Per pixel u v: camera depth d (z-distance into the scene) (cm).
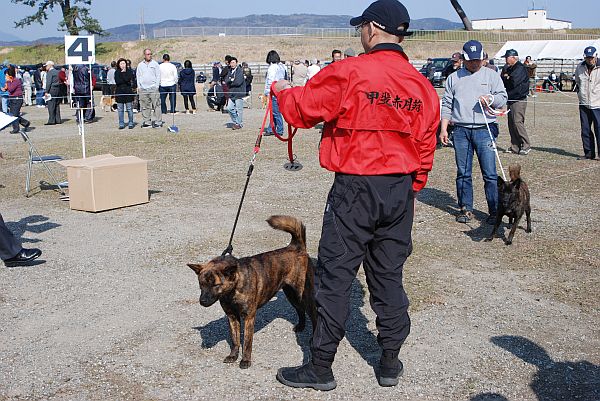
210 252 667
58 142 1516
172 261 641
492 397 385
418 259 645
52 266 628
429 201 908
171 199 912
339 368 422
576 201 897
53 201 910
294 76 1653
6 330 481
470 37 5675
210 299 388
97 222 791
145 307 525
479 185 1017
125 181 857
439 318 500
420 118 371
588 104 1195
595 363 429
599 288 566
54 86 1920
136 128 1795
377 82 359
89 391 393
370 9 375
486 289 564
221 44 5897
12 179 1070
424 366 424
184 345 456
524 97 1273
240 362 425
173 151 1351
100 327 486
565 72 3416
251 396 386
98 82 3116
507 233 746
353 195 369
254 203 887
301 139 1556
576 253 665
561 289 564
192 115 2177
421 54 5391
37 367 423
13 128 1742
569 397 385
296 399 384
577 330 480
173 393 390
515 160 1228
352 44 5959
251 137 1573
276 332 480
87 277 596
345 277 380
